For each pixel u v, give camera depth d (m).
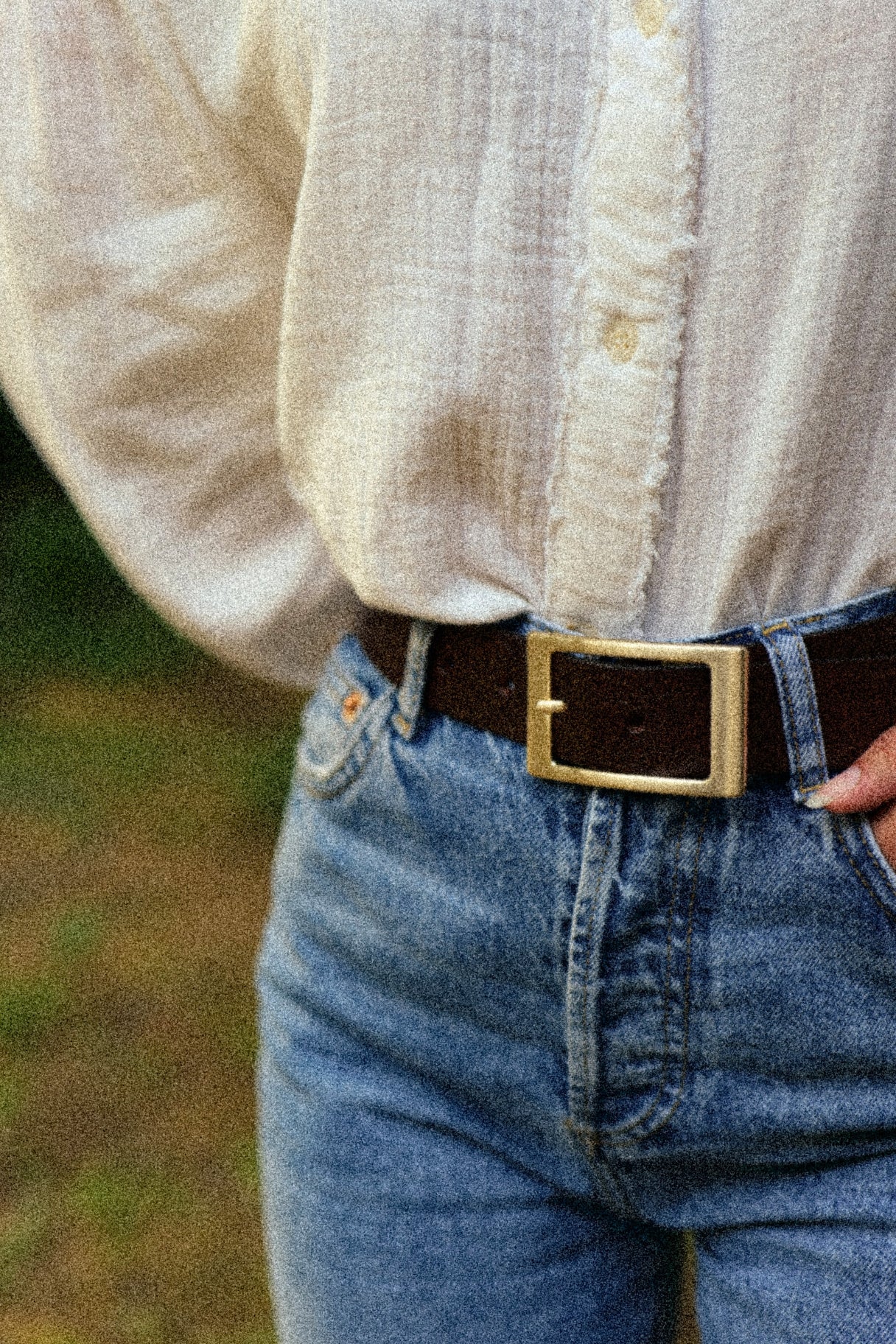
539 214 0.96
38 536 4.96
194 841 3.39
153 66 1.13
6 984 2.85
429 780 1.07
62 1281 2.16
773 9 0.88
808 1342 1.04
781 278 0.92
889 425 0.93
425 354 1.00
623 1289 1.19
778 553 0.96
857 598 0.97
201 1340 2.05
